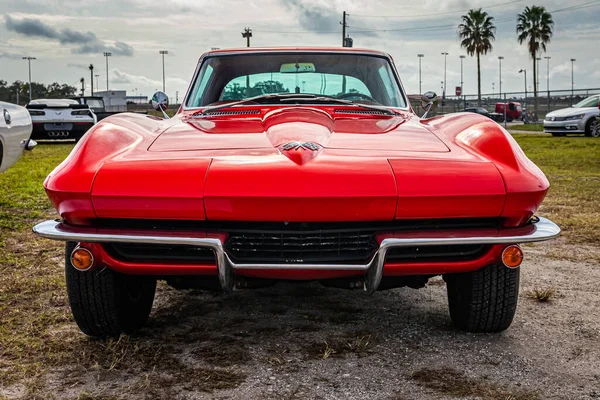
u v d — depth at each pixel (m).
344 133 3.06
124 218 2.58
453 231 2.59
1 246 5.00
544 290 3.90
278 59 4.20
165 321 3.27
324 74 4.15
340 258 2.58
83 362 2.67
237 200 2.45
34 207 7.02
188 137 2.99
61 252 4.83
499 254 2.69
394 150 2.77
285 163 2.55
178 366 2.63
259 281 2.77
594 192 8.05
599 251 5.00
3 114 5.76
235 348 2.85
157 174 2.54
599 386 2.46
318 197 2.44
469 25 64.19
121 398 2.32
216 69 4.16
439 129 3.23
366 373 2.56
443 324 3.23
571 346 2.92
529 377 2.54
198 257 2.62
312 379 2.50
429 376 2.54
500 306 2.91
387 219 2.52
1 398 2.31
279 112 3.43
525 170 2.67
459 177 2.56
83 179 2.55
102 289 2.78
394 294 3.84
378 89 4.11
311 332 3.09
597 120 20.62
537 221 2.77
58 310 3.39
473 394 2.37
